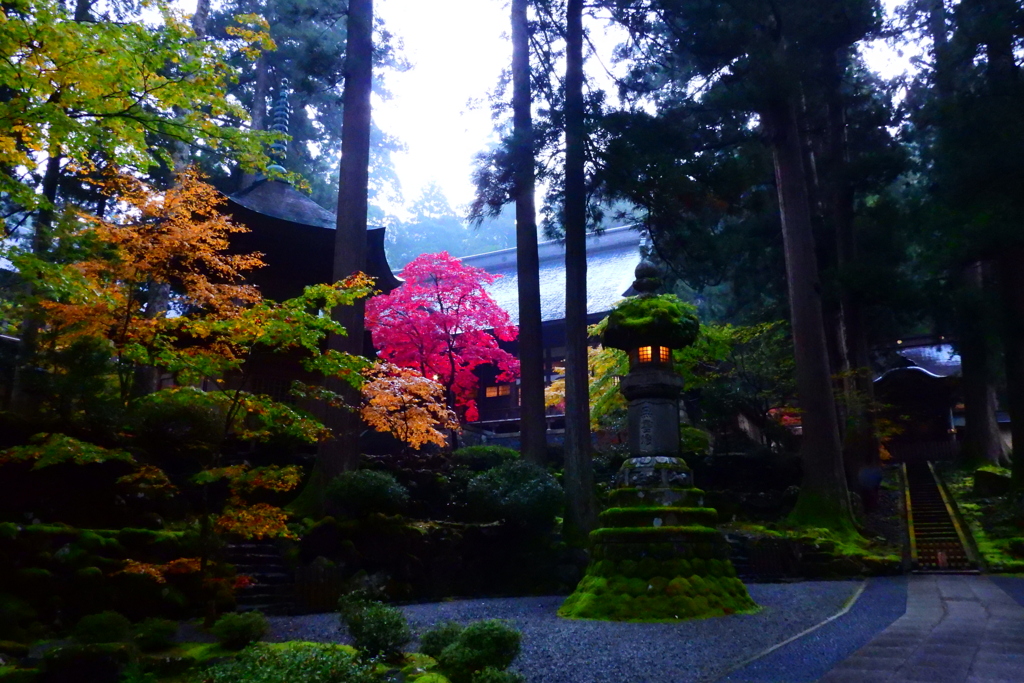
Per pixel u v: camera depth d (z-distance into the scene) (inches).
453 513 590.9
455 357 857.5
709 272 926.4
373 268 847.7
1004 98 656.4
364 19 657.6
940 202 707.4
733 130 855.7
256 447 578.2
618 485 438.9
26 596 323.0
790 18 790.5
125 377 502.3
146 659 256.1
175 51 280.8
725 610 390.6
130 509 420.5
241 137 297.0
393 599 473.4
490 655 223.3
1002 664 252.2
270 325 330.0
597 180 668.1
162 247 427.8
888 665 255.3
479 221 726.5
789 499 799.7
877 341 1135.0
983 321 780.0
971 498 851.4
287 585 439.5
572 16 686.5
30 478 394.9
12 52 259.4
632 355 447.8
